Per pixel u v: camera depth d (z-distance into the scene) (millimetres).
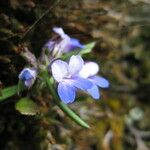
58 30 64
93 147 87
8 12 68
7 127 71
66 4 70
